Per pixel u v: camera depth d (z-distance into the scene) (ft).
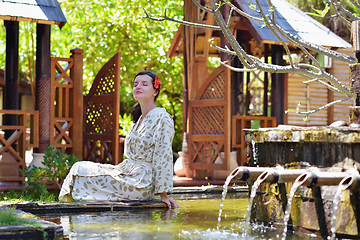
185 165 32.78
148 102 18.51
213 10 16.17
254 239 11.71
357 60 13.43
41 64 26.30
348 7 41.39
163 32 48.08
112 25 48.96
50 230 11.75
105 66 29.07
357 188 10.96
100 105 29.76
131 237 11.60
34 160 25.88
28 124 69.56
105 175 17.94
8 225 11.85
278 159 13.83
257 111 38.75
